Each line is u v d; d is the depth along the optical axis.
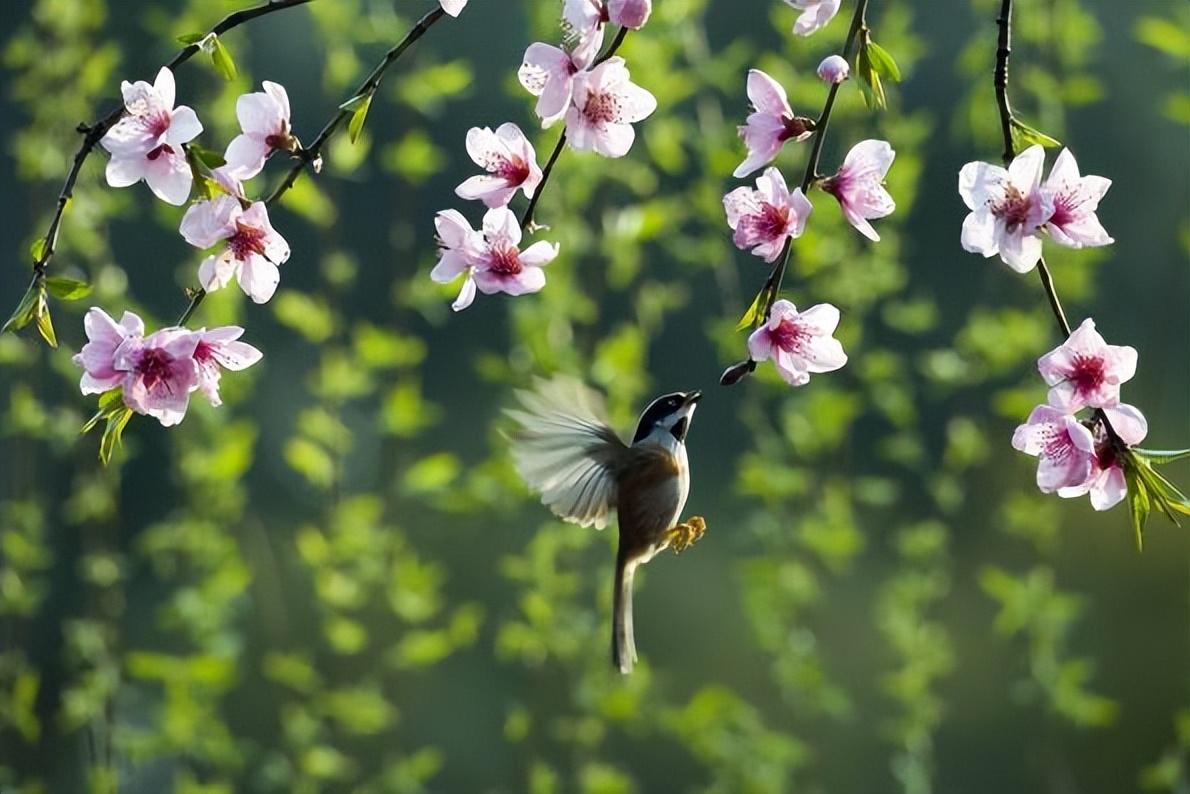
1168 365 15.38
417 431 10.98
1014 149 4.77
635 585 10.88
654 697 10.95
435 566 10.93
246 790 15.12
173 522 10.89
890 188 10.16
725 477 16.44
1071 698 10.69
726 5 15.51
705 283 15.26
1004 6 4.69
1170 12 10.11
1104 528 14.69
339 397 10.65
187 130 4.91
